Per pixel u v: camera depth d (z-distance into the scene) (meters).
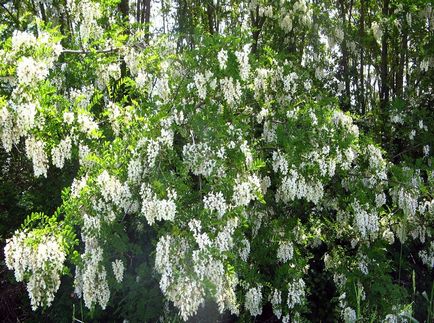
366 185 6.36
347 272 6.27
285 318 5.95
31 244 3.82
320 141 5.63
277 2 9.62
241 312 6.04
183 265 4.00
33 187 6.99
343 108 10.45
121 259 5.15
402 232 6.53
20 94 4.23
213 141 4.62
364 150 6.49
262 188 6.13
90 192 4.36
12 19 8.26
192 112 4.85
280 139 5.56
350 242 7.12
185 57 5.04
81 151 4.61
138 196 4.62
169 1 11.20
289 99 6.48
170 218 4.06
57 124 4.46
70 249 4.25
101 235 4.41
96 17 5.66
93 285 4.34
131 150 4.42
